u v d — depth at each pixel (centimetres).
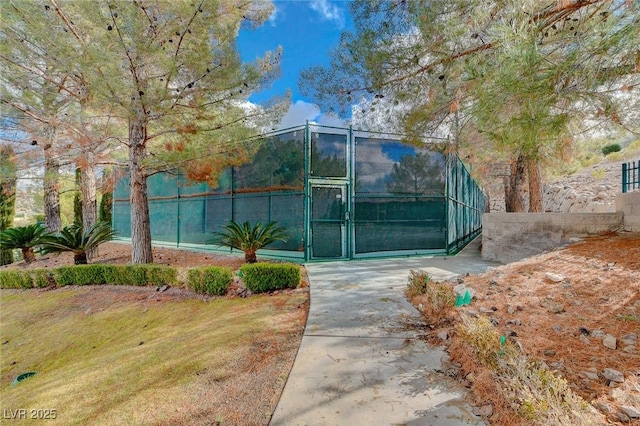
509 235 743
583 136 505
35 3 607
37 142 741
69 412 243
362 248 824
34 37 631
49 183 975
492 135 353
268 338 336
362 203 830
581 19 276
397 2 373
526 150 367
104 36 560
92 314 576
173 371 284
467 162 1155
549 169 1167
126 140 842
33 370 438
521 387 187
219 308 496
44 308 627
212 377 267
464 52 352
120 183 1362
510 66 266
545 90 265
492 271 502
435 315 366
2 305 667
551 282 396
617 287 343
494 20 298
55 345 492
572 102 275
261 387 246
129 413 229
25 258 1023
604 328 274
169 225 1137
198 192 1034
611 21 232
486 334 246
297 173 802
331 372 260
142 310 558
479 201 1650
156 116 650
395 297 466
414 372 254
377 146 845
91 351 455
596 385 205
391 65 418
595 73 245
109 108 640
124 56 581
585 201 1211
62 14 633
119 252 1079
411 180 876
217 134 711
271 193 851
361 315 391
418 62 401
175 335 399
